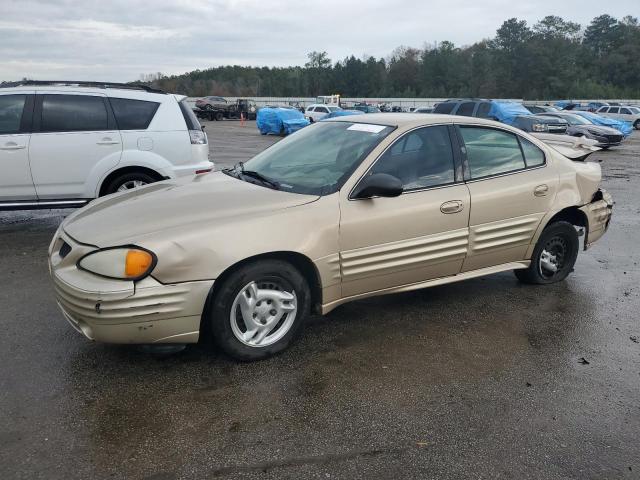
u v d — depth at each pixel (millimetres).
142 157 6691
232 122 46969
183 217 3387
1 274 5195
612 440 2852
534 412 3082
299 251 3471
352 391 3240
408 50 112312
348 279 3775
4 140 6270
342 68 103312
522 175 4594
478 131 4445
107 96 6652
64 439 2729
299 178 4012
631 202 9805
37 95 6418
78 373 3369
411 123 4152
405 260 3971
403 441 2785
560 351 3842
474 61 96812
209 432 2812
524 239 4672
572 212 5031
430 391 3268
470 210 4223
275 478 2490
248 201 3604
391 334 4043
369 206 3771
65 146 6434
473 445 2773
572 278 5449
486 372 3520
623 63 93562
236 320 3430
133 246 3105
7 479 2436
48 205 6559
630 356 3795
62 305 3305
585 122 23172
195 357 3590
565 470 2611
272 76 110125
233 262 3254
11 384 3227
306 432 2834
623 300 4867
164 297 3125
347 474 2529
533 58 88375
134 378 3322
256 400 3113
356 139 4168
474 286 5137
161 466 2551
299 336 3789
